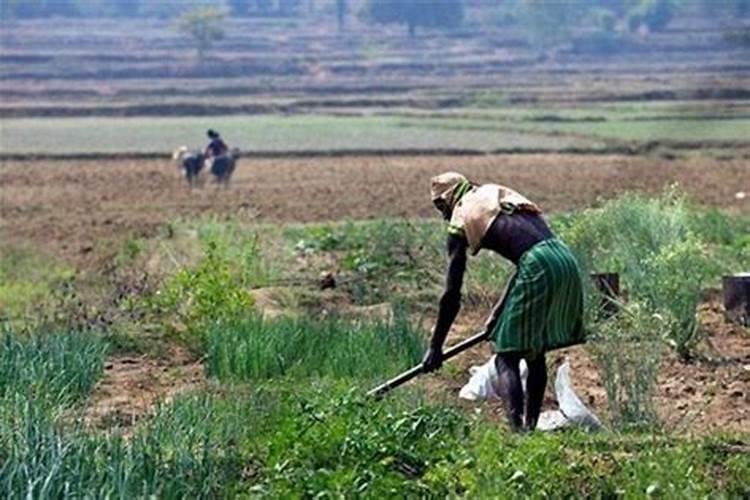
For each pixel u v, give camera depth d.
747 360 46.22
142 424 35.00
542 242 35.38
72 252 90.94
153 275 64.31
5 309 63.97
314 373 43.38
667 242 53.38
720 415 39.28
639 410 37.16
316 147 191.75
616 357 37.62
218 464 31.52
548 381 42.56
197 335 48.66
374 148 184.50
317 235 78.12
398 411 34.50
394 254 64.75
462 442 32.69
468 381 43.09
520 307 35.16
